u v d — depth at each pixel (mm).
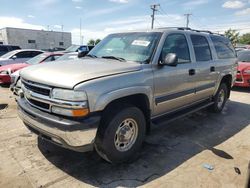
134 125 3449
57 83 2877
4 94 7895
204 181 3088
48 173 3189
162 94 3887
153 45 3842
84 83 2832
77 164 3424
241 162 3596
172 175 3211
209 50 5258
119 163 3441
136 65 3506
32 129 3279
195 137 4512
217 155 3801
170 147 4043
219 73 5547
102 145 3125
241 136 4621
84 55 4734
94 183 3008
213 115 5926
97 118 2898
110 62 3643
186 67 4348
